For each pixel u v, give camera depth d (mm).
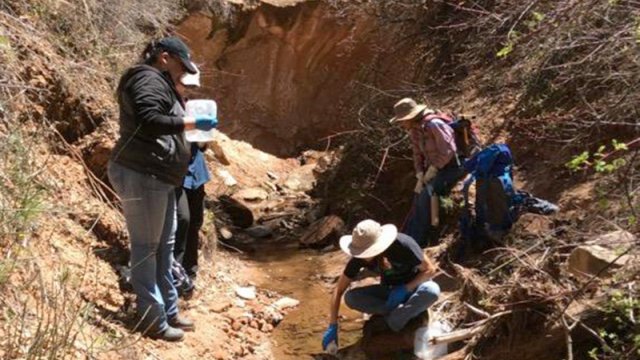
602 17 6105
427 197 6883
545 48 6605
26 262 4602
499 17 7754
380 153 8891
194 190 6082
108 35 7406
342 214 8961
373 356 5574
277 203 10281
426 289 5426
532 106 7691
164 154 4777
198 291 6375
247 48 13008
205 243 7164
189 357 5059
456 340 5203
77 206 5668
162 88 4684
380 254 5523
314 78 13531
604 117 6227
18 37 5973
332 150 12312
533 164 7293
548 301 4777
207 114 5223
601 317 4594
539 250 5734
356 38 12469
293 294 6957
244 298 6645
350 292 5688
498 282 5625
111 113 6586
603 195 5352
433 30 9602
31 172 5227
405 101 6773
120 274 5547
